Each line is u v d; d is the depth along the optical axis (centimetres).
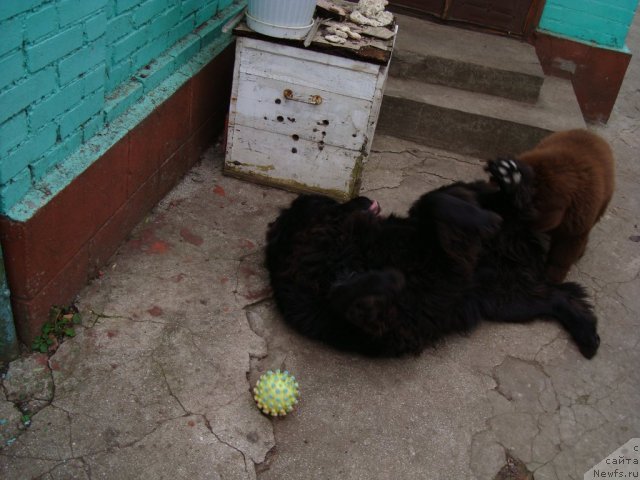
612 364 162
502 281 169
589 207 164
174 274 162
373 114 185
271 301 162
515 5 274
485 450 135
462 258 153
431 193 158
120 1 146
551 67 283
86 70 134
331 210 168
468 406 144
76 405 128
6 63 108
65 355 137
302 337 154
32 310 132
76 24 125
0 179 114
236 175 203
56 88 124
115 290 154
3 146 112
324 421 135
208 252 172
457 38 272
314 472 125
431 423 139
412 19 284
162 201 187
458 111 235
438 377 150
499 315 167
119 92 155
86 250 148
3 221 119
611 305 183
